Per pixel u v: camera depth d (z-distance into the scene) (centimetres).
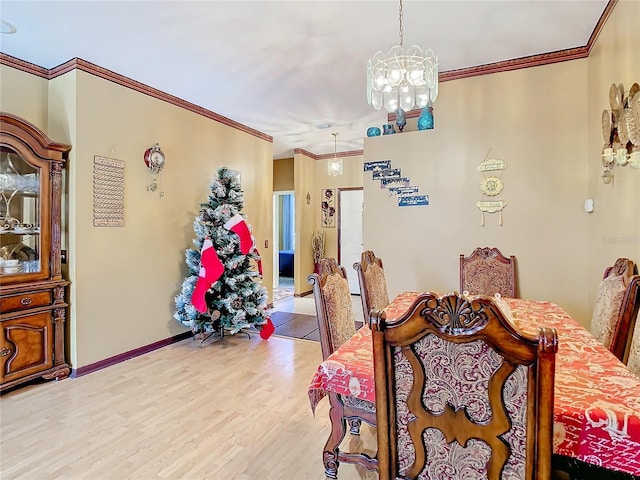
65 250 310
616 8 229
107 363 330
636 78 201
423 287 365
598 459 106
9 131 267
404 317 106
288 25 255
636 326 158
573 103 305
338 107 425
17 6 229
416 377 109
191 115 415
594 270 289
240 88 369
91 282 317
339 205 708
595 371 136
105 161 326
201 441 216
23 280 276
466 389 103
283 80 349
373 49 290
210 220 394
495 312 95
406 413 113
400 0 226
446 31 267
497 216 334
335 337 187
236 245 401
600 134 270
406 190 372
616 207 240
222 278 393
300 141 594
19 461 196
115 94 334
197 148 424
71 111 305
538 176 319
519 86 323
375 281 270
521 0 230
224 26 255
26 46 281
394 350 111
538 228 320
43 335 289
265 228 546
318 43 281
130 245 351
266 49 289
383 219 382
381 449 117
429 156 362
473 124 342
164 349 379
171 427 230
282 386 292
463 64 331
